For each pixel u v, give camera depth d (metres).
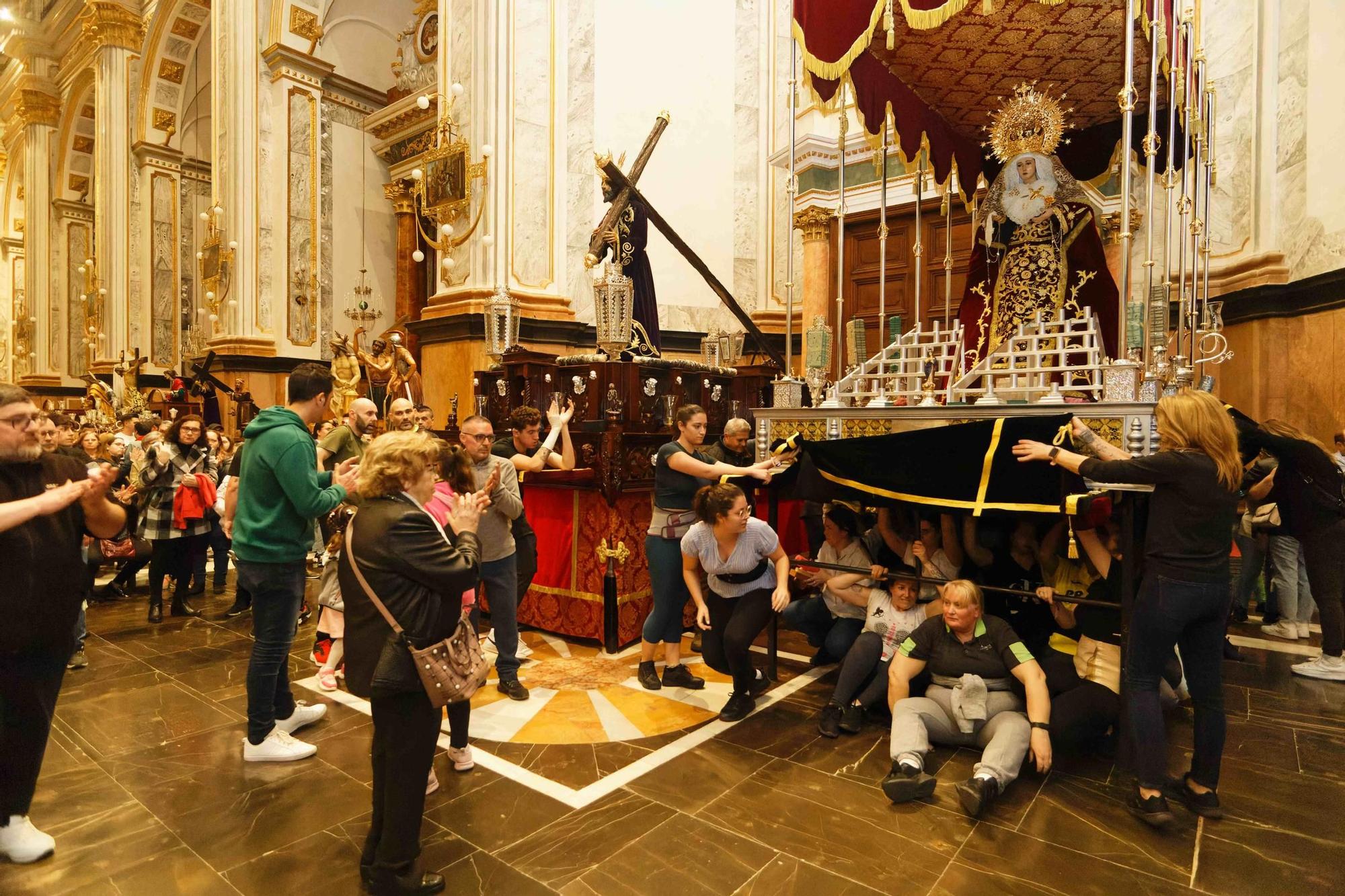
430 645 2.28
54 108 25.30
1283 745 3.50
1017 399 4.57
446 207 8.86
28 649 2.50
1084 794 3.06
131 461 7.09
